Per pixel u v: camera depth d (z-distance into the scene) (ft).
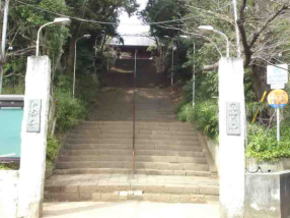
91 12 54.85
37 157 22.91
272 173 23.81
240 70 23.91
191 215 24.58
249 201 23.41
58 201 28.40
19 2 37.24
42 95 23.30
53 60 42.80
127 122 46.16
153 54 92.22
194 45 46.75
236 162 23.18
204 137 41.52
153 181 31.63
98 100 66.80
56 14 38.55
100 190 29.48
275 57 36.14
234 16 32.86
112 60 87.76
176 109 60.85
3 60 33.76
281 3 29.86
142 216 24.12
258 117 39.70
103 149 39.17
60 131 39.81
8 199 22.72
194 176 34.83
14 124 23.43
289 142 31.89
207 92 48.65
